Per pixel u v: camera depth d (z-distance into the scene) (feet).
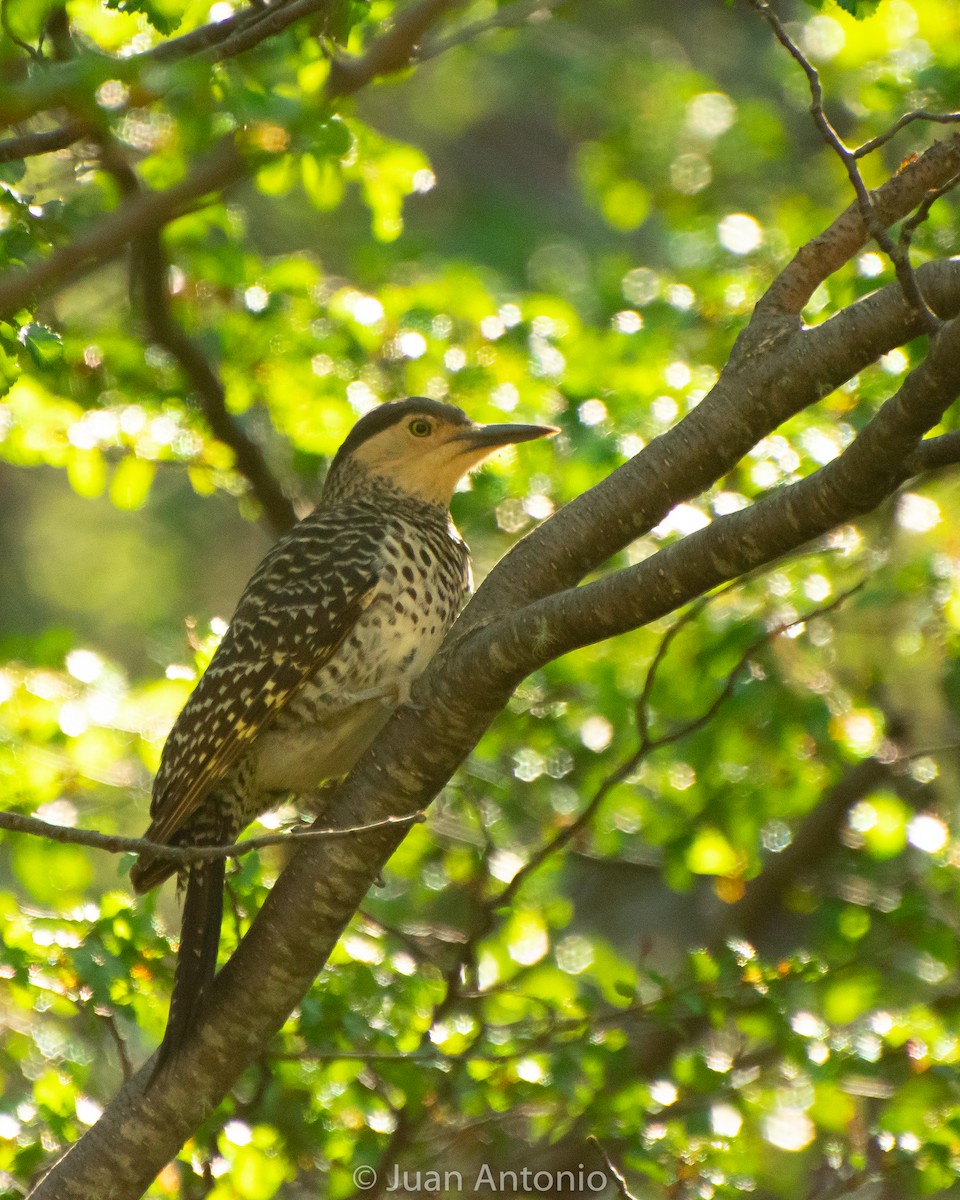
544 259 69.67
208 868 27.45
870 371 38.60
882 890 38.73
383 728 26.68
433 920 43.24
